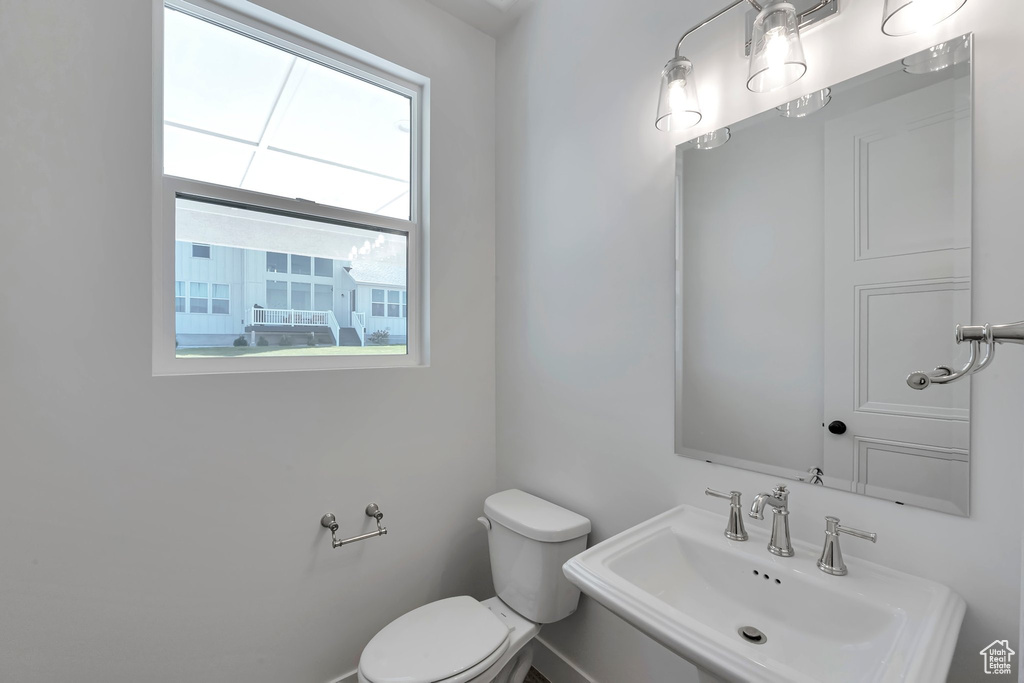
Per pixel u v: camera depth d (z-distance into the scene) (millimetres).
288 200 1554
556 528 1475
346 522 1595
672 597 1067
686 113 1212
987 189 825
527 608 1516
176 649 1293
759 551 1051
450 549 1865
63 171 1141
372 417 1659
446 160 1866
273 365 1521
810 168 1055
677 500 1327
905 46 918
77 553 1160
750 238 1162
